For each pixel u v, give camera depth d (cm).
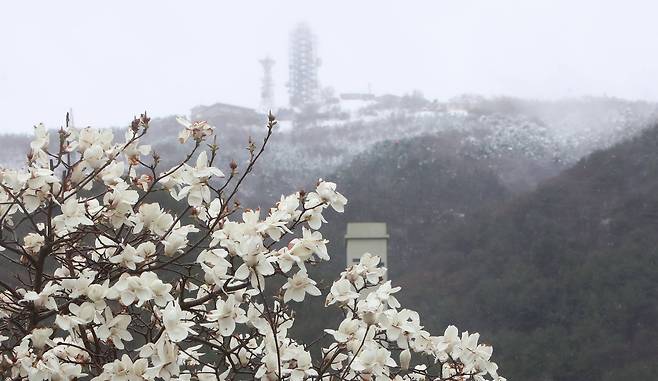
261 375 361
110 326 339
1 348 352
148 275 336
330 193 369
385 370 372
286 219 365
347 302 371
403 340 377
